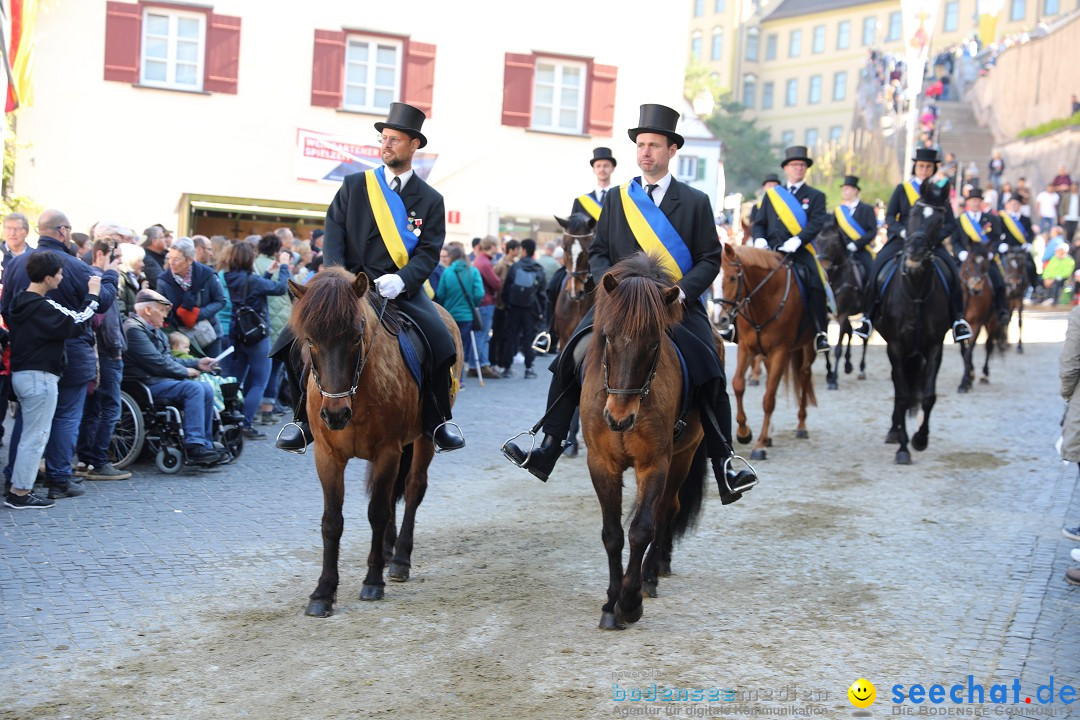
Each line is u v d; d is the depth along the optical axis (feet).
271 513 27.02
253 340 35.91
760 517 27.78
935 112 149.38
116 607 19.72
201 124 69.72
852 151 175.94
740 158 221.25
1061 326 81.71
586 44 76.18
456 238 75.00
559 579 22.30
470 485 31.12
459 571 22.75
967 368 49.88
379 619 19.53
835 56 248.11
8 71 38.04
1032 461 34.83
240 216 71.51
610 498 18.93
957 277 35.60
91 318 27.25
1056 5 201.26
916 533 26.25
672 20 77.30
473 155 74.59
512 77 74.59
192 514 26.53
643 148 21.15
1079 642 18.90
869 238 51.21
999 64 150.61
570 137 76.38
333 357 18.13
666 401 18.51
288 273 39.60
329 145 71.31
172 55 69.56
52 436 27.02
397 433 20.40
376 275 21.99
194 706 15.66
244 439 36.40
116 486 29.01
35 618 18.97
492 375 55.01
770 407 35.40
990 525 27.04
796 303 35.04
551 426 20.51
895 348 35.09
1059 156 122.21
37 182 67.67
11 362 25.70
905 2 89.71
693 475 21.91
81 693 16.02
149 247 35.32
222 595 20.66
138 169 69.05
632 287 17.60
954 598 21.22
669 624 19.53
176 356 32.48
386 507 20.48
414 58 72.84
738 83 262.88
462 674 17.01
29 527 24.59
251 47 69.97
